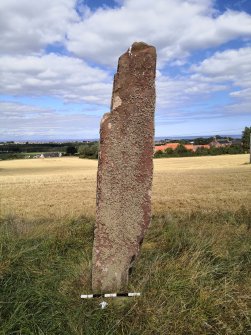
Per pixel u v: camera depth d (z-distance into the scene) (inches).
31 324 153.1
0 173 2295.8
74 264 220.1
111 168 188.5
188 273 190.9
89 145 3932.1
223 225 321.1
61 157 3902.6
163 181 1181.7
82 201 732.7
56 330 152.0
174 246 244.1
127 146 188.2
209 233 280.4
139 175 189.0
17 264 204.8
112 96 190.4
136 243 189.2
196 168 2049.7
